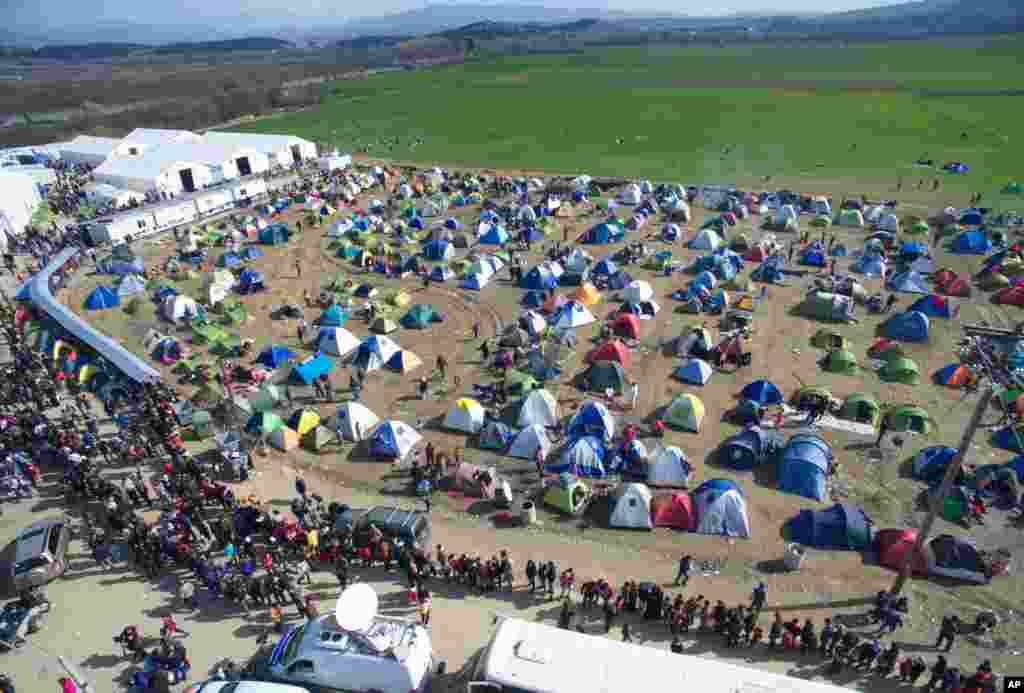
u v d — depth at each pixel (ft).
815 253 174.09
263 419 108.88
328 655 63.67
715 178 264.52
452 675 66.23
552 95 592.60
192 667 68.23
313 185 272.31
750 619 68.18
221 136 330.95
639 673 55.26
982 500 87.40
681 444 104.63
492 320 151.43
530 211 216.54
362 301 163.84
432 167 309.63
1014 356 109.19
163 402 112.88
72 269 190.39
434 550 84.33
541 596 77.10
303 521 87.56
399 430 105.81
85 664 69.56
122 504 88.02
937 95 462.60
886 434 104.27
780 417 107.76
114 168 281.33
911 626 71.00
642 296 155.84
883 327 139.64
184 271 183.21
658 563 81.66
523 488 96.12
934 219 200.95
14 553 85.20
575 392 119.85
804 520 84.43
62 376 129.39
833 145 316.81
